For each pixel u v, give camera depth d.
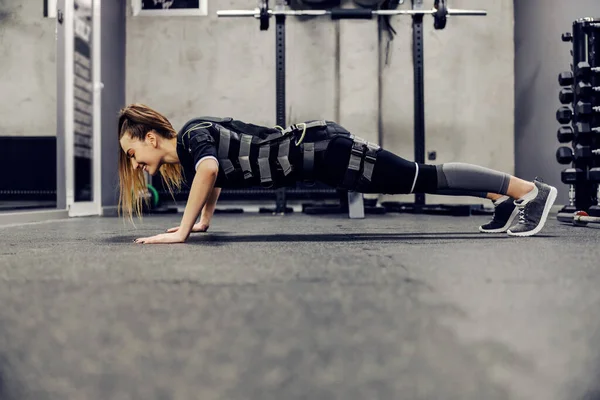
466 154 3.99
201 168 1.35
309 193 3.92
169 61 4.04
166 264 0.95
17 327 0.52
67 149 3.04
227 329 0.51
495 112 3.98
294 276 0.80
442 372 0.41
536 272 0.84
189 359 0.44
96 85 3.38
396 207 3.46
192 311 0.57
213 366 0.42
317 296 0.65
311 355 0.44
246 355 0.44
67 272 0.85
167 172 1.62
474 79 3.96
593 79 2.18
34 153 3.57
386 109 3.95
